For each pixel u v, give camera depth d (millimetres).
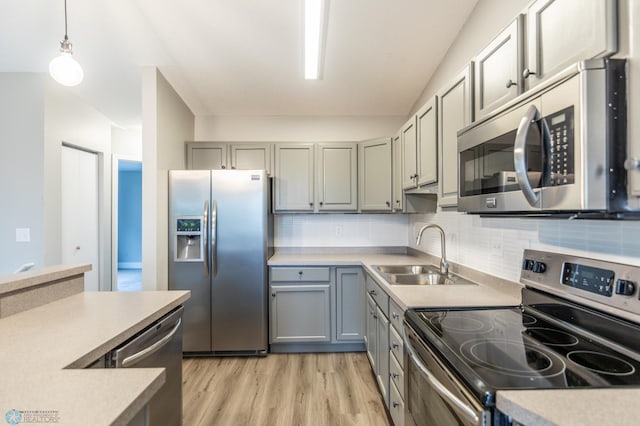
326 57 2531
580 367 913
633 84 780
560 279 1258
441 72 2584
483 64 1438
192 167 3264
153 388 813
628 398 741
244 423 1983
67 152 3400
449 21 2145
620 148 807
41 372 849
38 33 2266
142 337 1262
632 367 909
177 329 1569
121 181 7312
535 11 1103
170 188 2840
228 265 2875
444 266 2262
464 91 1596
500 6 1747
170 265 2836
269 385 2426
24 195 2904
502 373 874
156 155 2629
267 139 3605
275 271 2967
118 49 2416
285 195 3264
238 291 2881
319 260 3010
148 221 2611
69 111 3217
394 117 3629
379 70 2721
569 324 1214
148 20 2129
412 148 2445
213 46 2391
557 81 910
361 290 2980
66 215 3396
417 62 2607
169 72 2721
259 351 2924
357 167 3270
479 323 1283
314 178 3268
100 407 691
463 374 899
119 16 2100
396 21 2139
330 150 3268
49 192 2969
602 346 1056
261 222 2896
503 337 1141
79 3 1987
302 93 3104
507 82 1235
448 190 1788
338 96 3172
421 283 2340
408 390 1438
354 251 3578
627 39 798
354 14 2068
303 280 2973
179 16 2094
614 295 1033
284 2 1973
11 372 848
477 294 1688
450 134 1756
